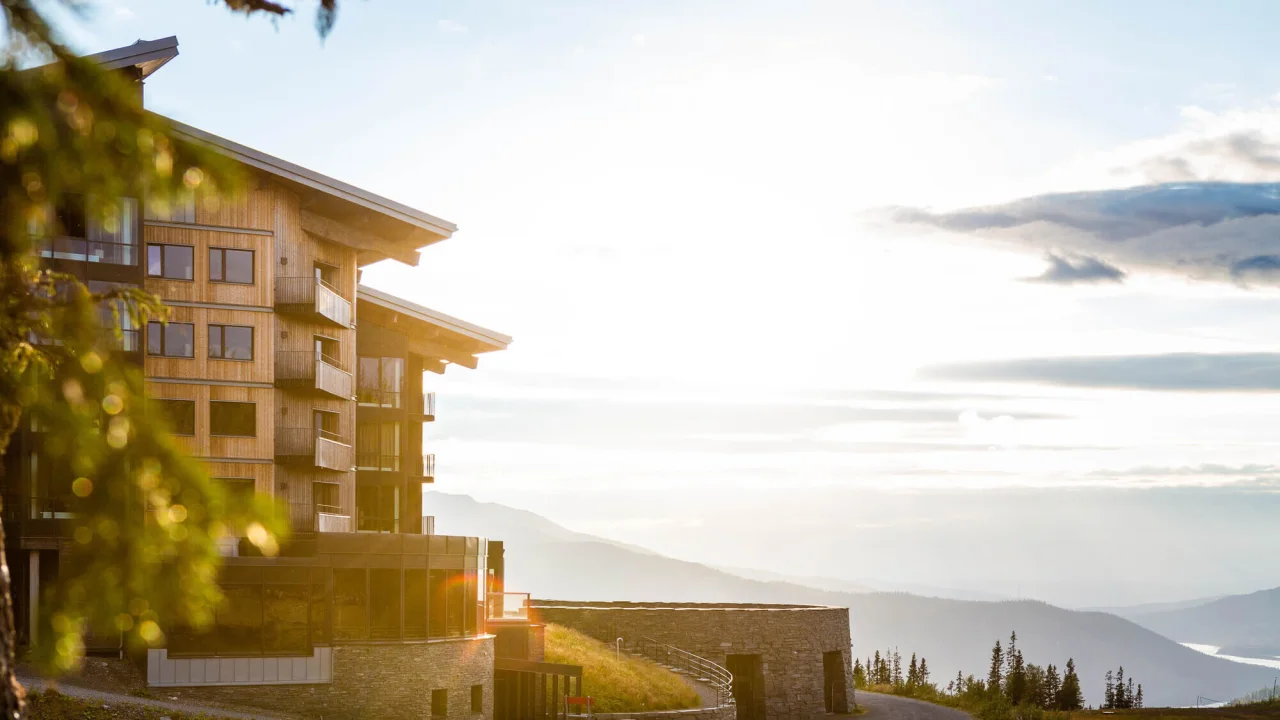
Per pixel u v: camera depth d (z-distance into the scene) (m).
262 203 49.53
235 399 48.50
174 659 39.00
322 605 41.88
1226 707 71.44
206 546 8.34
